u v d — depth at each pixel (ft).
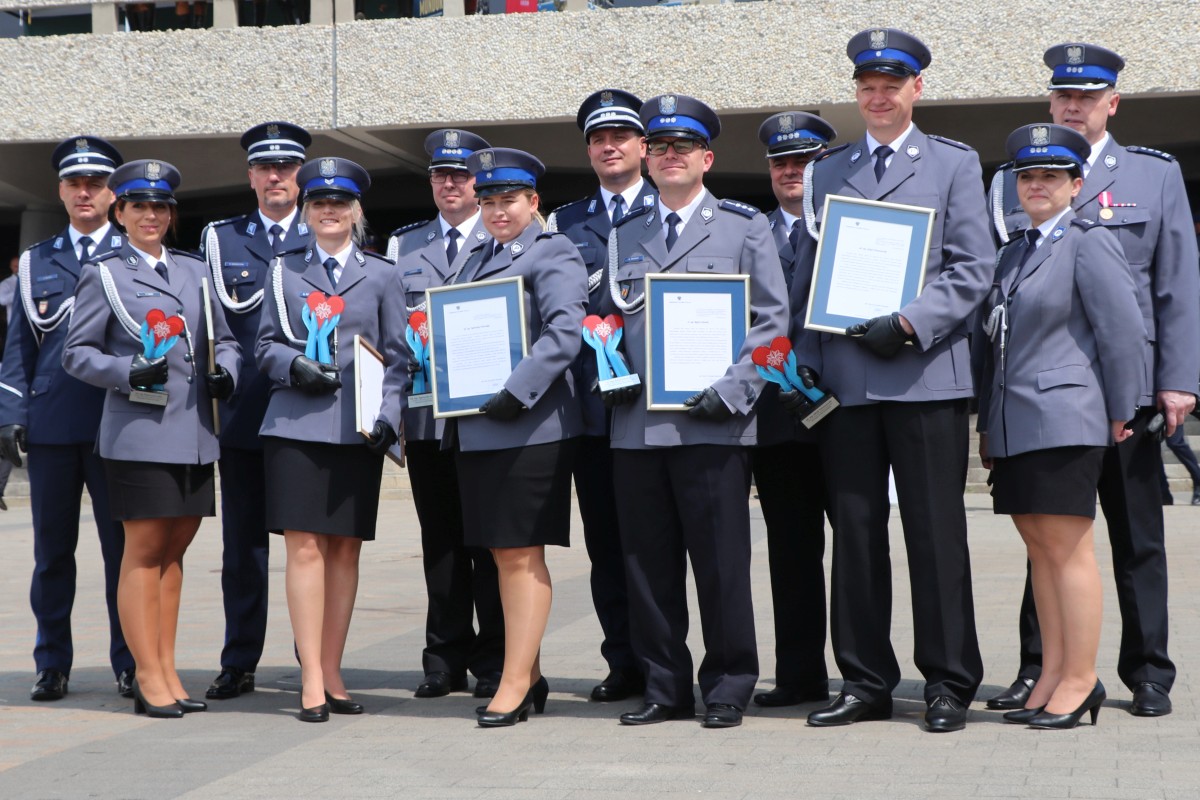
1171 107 57.00
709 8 54.80
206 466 19.10
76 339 18.80
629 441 17.40
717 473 17.16
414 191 68.69
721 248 17.60
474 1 56.85
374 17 58.03
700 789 14.05
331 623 18.80
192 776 15.07
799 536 18.67
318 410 18.26
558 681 20.58
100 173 20.71
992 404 17.35
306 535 18.33
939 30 53.01
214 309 19.63
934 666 16.93
